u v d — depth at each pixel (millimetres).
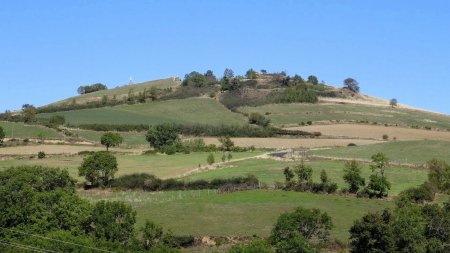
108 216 85625
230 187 124562
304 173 125750
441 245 84875
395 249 81562
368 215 84250
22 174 108375
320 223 85750
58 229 87938
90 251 75562
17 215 90938
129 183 132625
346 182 122562
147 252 76188
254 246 75062
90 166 133500
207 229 94438
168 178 136875
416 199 115188
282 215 85875
